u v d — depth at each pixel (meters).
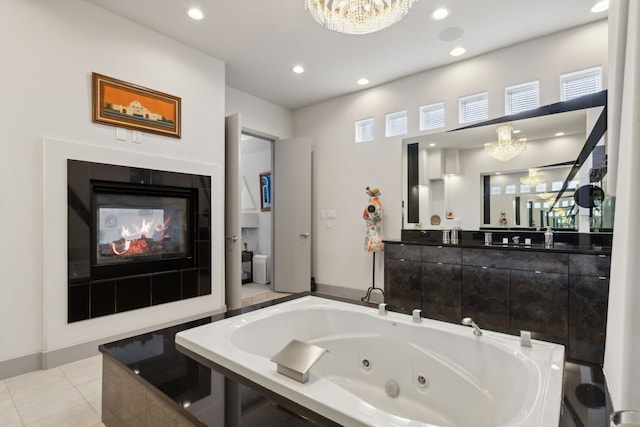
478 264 3.05
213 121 3.58
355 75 4.07
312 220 5.03
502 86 3.44
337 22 2.29
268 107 4.94
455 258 3.20
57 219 2.43
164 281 3.09
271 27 3.05
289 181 4.96
